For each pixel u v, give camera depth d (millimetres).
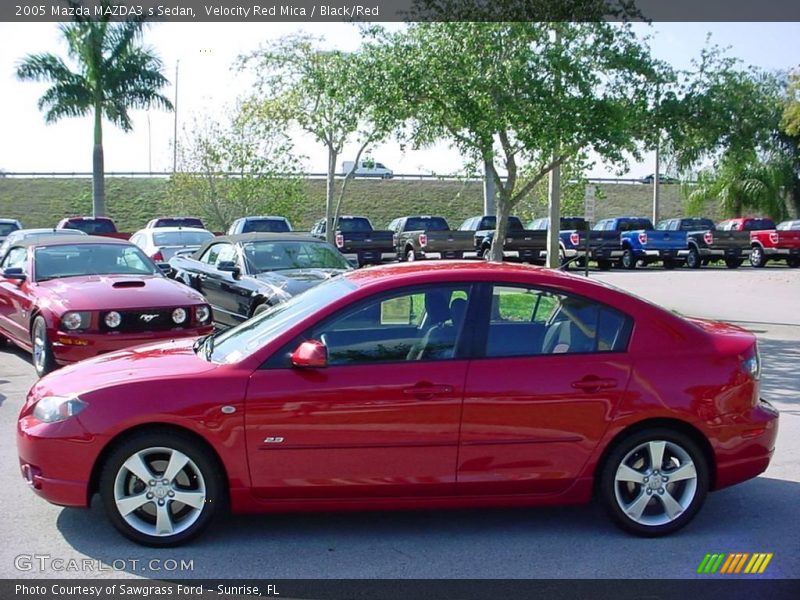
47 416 4730
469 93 12297
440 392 4715
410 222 32031
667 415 4863
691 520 4988
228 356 4992
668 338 5004
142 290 9133
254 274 11469
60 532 4992
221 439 4625
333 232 23625
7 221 29422
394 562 4598
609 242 31188
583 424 4820
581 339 4961
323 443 4672
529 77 12273
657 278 26250
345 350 4809
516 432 4773
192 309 9062
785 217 40938
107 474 4668
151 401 4613
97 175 32469
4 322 10656
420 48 12609
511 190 14188
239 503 4707
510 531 5062
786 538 4965
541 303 4996
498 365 4809
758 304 17938
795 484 5941
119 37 31172
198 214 38125
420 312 4922
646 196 61719
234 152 32875
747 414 4992
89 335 8547
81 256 10391
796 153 40844
